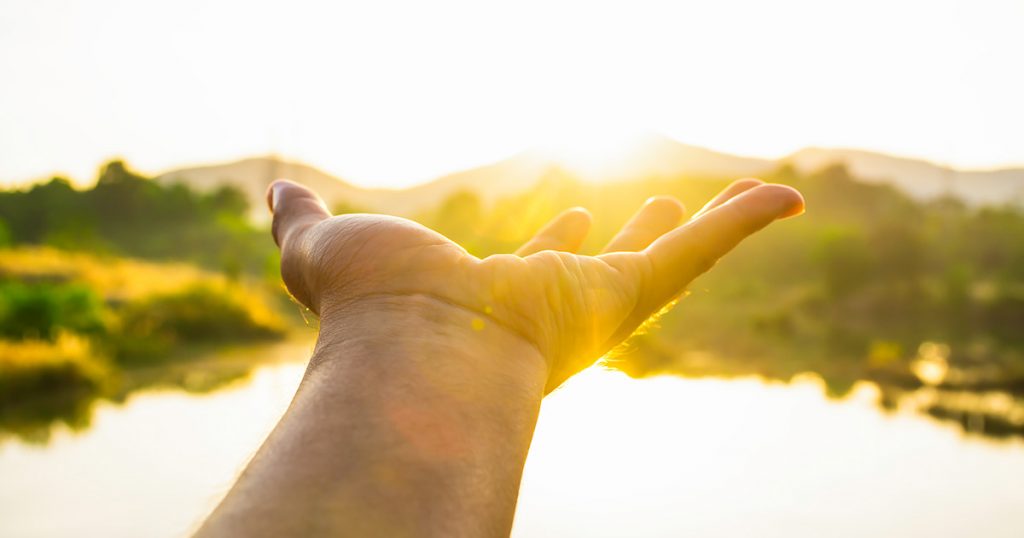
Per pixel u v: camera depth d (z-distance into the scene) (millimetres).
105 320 21344
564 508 9672
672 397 16469
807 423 15469
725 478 11250
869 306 43438
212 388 16469
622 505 9836
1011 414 17500
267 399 15133
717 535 9102
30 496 9688
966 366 24984
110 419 13719
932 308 42781
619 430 12820
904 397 19453
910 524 10047
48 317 18547
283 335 25750
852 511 10391
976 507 10852
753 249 59188
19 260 33719
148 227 72688
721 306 43906
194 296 25328
